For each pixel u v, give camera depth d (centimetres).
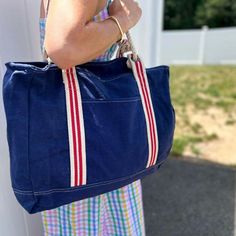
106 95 88
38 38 127
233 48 988
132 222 119
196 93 591
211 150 335
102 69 92
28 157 82
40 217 145
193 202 234
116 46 101
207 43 1014
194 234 201
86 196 89
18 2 113
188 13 1666
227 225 209
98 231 112
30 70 80
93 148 86
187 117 455
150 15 306
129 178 94
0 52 107
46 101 82
